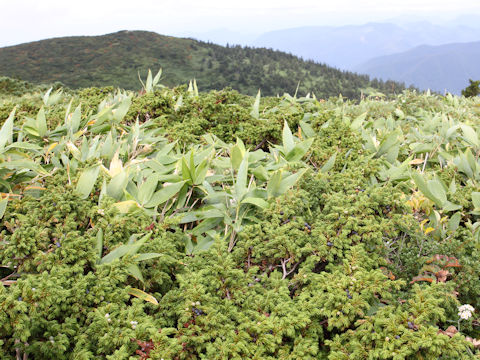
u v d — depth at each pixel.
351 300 1.95
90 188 2.71
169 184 3.07
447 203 3.10
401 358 1.67
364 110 6.43
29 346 1.67
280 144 4.77
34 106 5.20
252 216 2.85
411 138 4.91
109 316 1.79
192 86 6.05
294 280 2.27
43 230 2.21
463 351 1.91
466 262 2.38
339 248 2.39
